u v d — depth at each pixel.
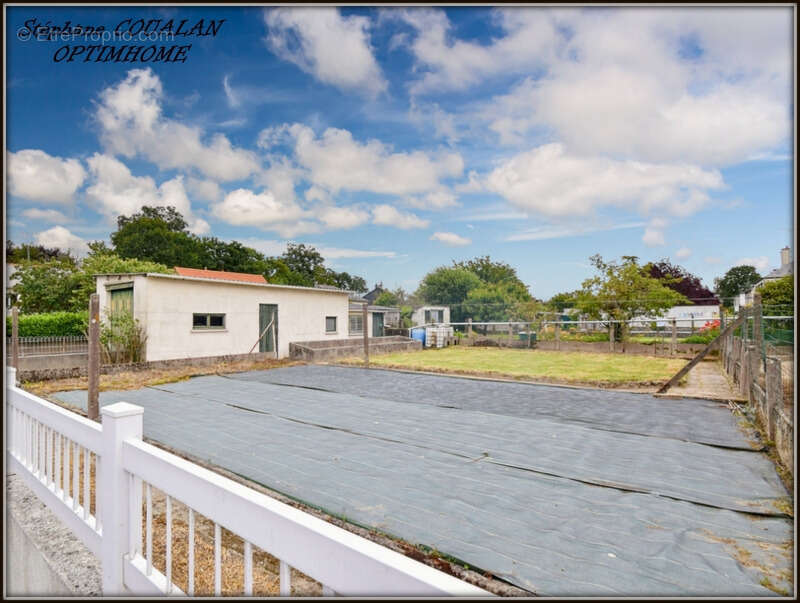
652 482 3.96
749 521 3.17
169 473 1.87
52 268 18.72
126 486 2.23
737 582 2.40
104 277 12.57
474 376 11.09
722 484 3.91
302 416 6.61
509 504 3.46
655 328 18.53
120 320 11.38
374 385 9.68
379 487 3.80
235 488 1.57
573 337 19.55
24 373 9.37
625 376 10.90
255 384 9.71
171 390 8.84
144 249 37.22
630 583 2.39
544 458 4.64
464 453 4.81
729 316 16.34
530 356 15.98
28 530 2.96
